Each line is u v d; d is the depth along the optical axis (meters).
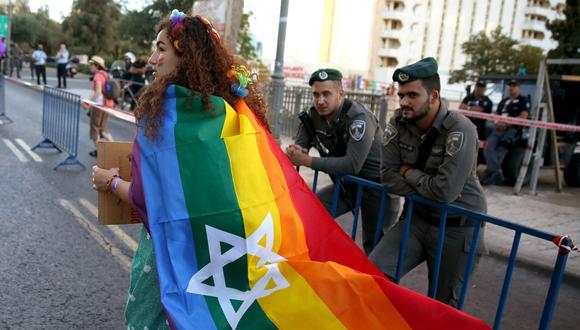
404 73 2.62
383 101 10.45
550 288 2.25
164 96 1.85
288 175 2.13
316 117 3.58
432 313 1.90
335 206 3.44
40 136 9.55
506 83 10.45
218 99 1.89
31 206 5.28
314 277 1.91
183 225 1.81
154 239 1.78
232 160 1.87
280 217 1.98
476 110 9.38
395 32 83.69
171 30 1.92
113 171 2.18
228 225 1.84
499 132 8.74
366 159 3.56
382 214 3.07
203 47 1.91
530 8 95.00
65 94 7.59
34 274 3.72
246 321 1.79
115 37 51.38
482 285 4.46
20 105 13.88
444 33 88.19
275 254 1.95
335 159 3.34
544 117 8.23
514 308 4.06
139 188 1.86
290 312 1.84
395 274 2.89
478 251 2.87
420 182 2.70
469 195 2.79
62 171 7.01
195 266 1.81
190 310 1.74
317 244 2.15
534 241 5.57
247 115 1.99
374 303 1.91
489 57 38.31
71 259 4.06
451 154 2.56
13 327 3.01
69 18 51.28
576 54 15.39
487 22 91.31
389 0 83.69
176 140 1.83
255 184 1.92
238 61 2.05
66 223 4.88
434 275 2.78
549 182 9.81
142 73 13.48
